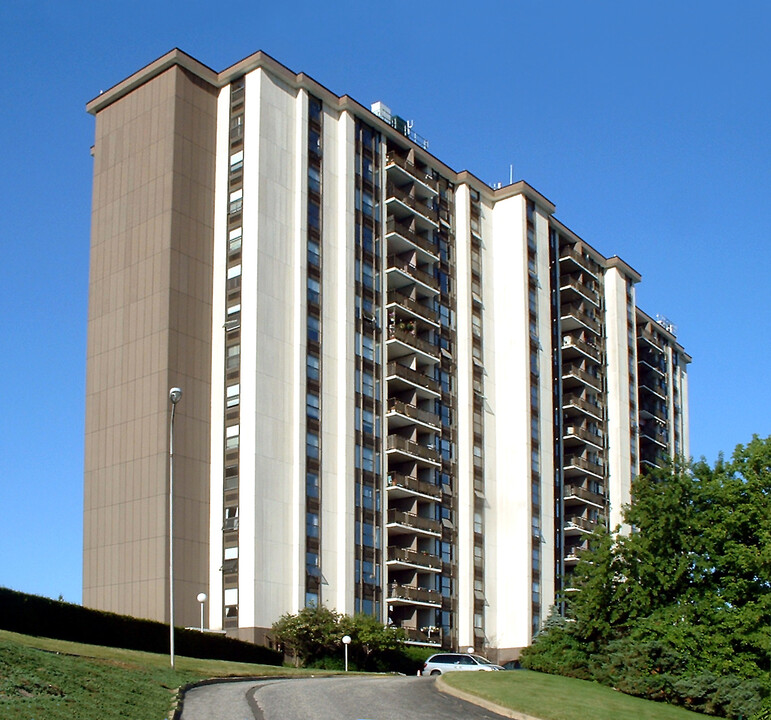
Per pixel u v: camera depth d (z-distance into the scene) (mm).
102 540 67438
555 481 91688
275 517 65938
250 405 66438
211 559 65750
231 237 71000
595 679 48562
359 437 73125
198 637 54625
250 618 62844
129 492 66875
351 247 76188
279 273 70500
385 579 72625
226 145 73188
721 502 51094
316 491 68938
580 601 53375
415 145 85125
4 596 43219
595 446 99375
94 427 70125
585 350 99938
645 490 53250
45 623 45000
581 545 93125
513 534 84938
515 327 89812
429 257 83938
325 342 72500
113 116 75812
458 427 84438
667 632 48312
